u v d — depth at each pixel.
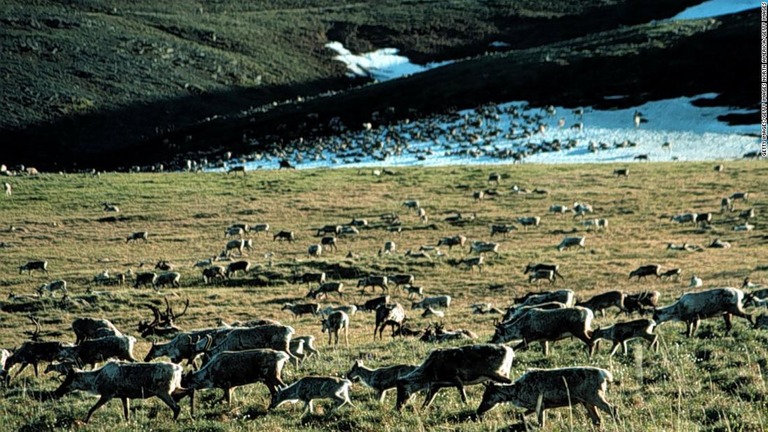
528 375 31.11
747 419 28.89
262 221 167.38
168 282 112.19
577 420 31.39
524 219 148.25
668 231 135.25
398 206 175.50
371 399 38.22
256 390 42.41
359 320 82.50
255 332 47.16
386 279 102.94
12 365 51.47
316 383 37.16
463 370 34.75
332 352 54.69
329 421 35.38
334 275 115.25
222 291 107.06
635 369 38.75
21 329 87.25
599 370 29.98
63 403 42.06
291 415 36.94
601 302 63.00
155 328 67.38
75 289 113.44
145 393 37.59
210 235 156.12
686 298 47.66
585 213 155.50
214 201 188.62
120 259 136.50
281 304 97.19
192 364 49.75
